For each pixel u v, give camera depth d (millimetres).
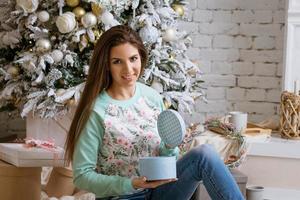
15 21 3018
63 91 2912
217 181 1750
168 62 3088
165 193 1852
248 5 3582
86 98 1836
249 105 3639
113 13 3000
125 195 1803
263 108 3621
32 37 2912
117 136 1792
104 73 1827
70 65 2984
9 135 3635
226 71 3652
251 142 2975
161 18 3104
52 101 2938
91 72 1838
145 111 1872
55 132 3086
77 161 1761
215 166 1758
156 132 1850
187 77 3223
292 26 3205
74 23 2865
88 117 1792
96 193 1731
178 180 1822
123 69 1802
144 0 3029
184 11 3305
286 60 3234
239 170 2918
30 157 2299
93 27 2945
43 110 2945
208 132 2967
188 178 1806
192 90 3373
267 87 3604
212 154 1778
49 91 2900
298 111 3025
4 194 2367
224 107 3676
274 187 2994
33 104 2932
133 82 1841
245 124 3094
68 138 1844
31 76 2969
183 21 3672
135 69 1827
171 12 3107
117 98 1857
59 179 2900
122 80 1820
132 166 1808
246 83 3631
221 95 3674
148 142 1821
